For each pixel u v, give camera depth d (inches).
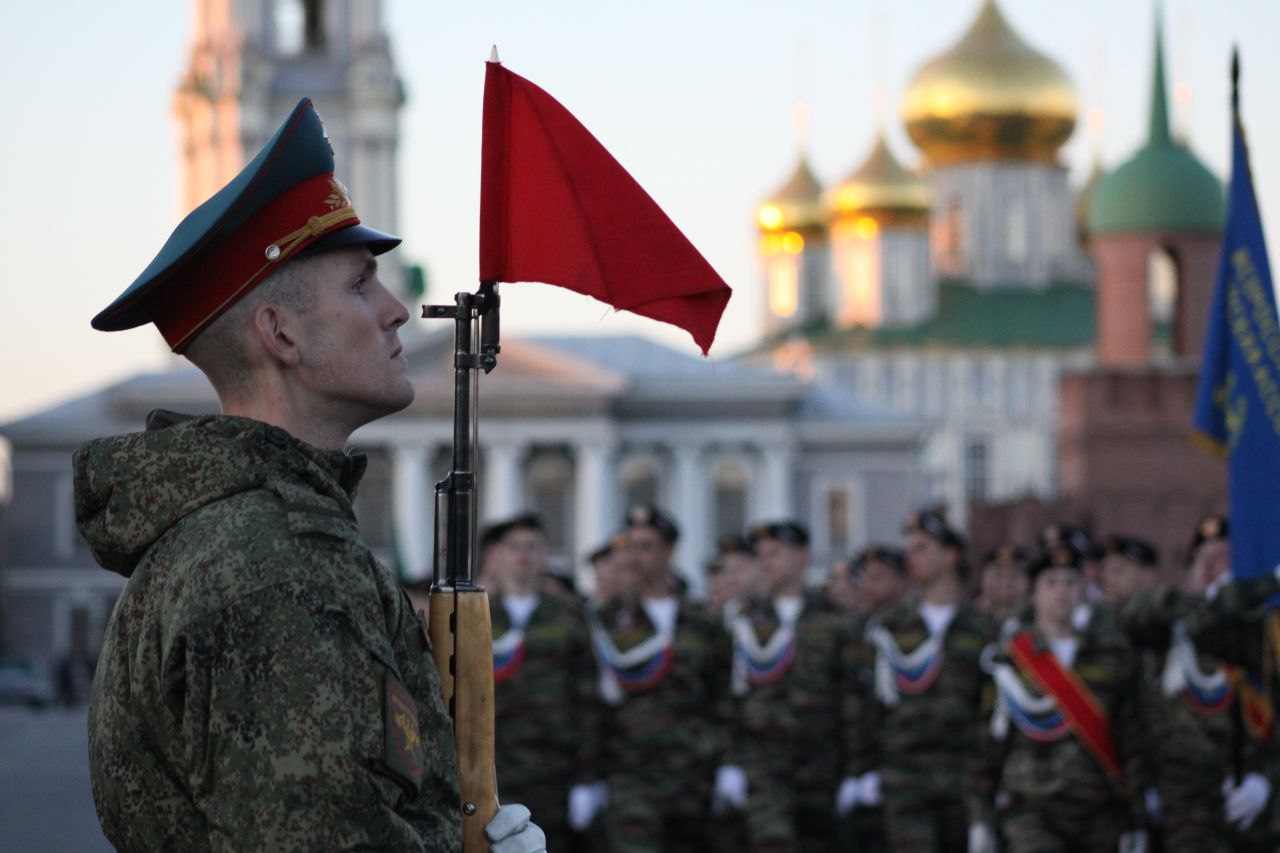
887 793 930.1
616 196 271.9
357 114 6368.1
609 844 893.2
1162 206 4697.3
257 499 230.1
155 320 249.9
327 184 248.1
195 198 6392.7
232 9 6422.2
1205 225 4697.3
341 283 247.4
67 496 6338.6
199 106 6373.0
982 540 4448.8
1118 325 4763.8
